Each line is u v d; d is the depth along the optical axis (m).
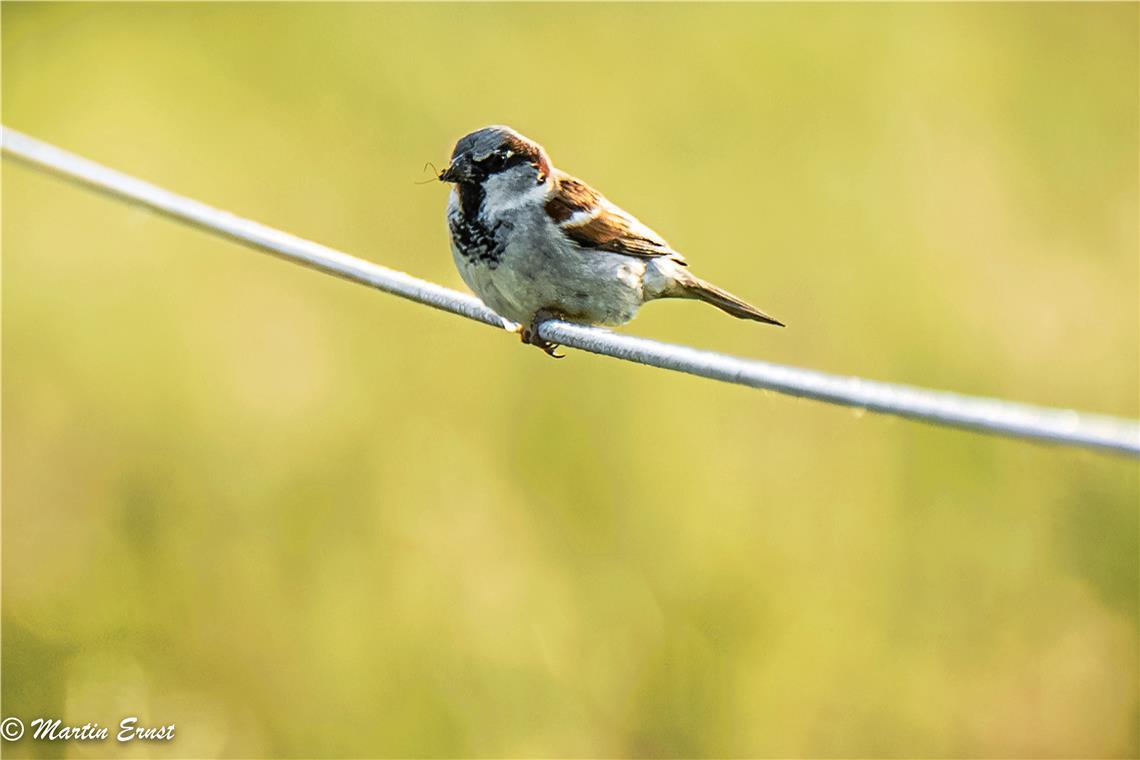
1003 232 13.04
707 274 13.27
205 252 13.60
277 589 10.84
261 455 11.52
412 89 15.28
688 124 14.75
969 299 12.54
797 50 15.84
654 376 11.70
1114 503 10.67
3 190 14.41
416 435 11.60
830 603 10.57
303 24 16.19
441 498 11.15
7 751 10.18
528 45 15.86
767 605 10.54
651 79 15.46
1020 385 11.75
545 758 10.09
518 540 10.97
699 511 11.02
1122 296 12.33
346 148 14.84
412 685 10.32
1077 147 14.08
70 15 16.47
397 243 14.03
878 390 4.79
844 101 14.95
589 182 14.08
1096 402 11.66
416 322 12.56
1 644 10.67
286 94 15.24
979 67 15.23
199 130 15.03
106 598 10.91
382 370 12.09
